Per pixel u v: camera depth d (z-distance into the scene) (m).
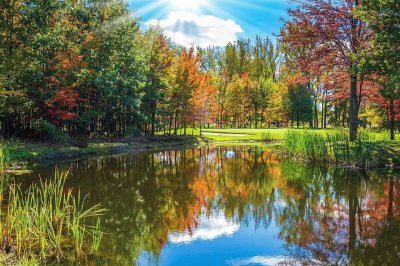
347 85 24.00
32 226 7.57
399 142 19.69
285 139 26.12
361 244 7.85
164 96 37.66
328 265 6.77
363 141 19.23
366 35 20.78
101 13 31.78
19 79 23.39
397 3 14.42
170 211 10.72
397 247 7.64
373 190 13.21
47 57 24.80
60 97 24.22
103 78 28.75
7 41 23.50
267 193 13.30
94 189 13.75
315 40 21.83
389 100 21.88
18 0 24.42
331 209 10.84
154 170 19.11
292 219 9.84
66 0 27.88
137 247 7.68
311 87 56.06
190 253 7.42
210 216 10.21
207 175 17.52
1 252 6.70
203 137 41.94
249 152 28.59
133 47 34.47
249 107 66.88
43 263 6.61
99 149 26.41
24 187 12.92
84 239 7.99
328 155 20.08
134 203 11.69
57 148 23.02
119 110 33.06
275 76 81.94
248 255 7.34
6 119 24.78
